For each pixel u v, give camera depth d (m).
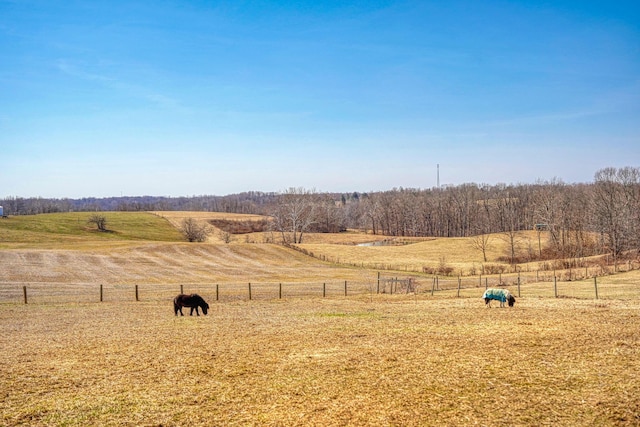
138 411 12.53
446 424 11.48
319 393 13.66
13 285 47.06
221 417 12.07
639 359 16.30
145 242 89.19
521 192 144.75
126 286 48.84
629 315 24.77
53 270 58.44
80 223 125.31
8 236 96.06
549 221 93.56
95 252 74.06
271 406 12.74
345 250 96.38
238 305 33.44
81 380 15.11
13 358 17.88
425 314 27.12
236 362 16.94
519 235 112.56
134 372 15.91
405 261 84.06
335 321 25.05
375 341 19.92
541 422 11.54
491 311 27.73
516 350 17.92
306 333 21.83
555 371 15.30
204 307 28.39
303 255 84.94
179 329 23.36
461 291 44.00
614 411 12.07
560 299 33.44
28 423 11.85
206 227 131.88
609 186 92.62
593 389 13.61
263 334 21.75
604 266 59.88
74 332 22.98
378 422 11.62
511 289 42.53
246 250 84.75
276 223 126.25
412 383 14.41
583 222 97.50
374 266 75.50
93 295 41.03
